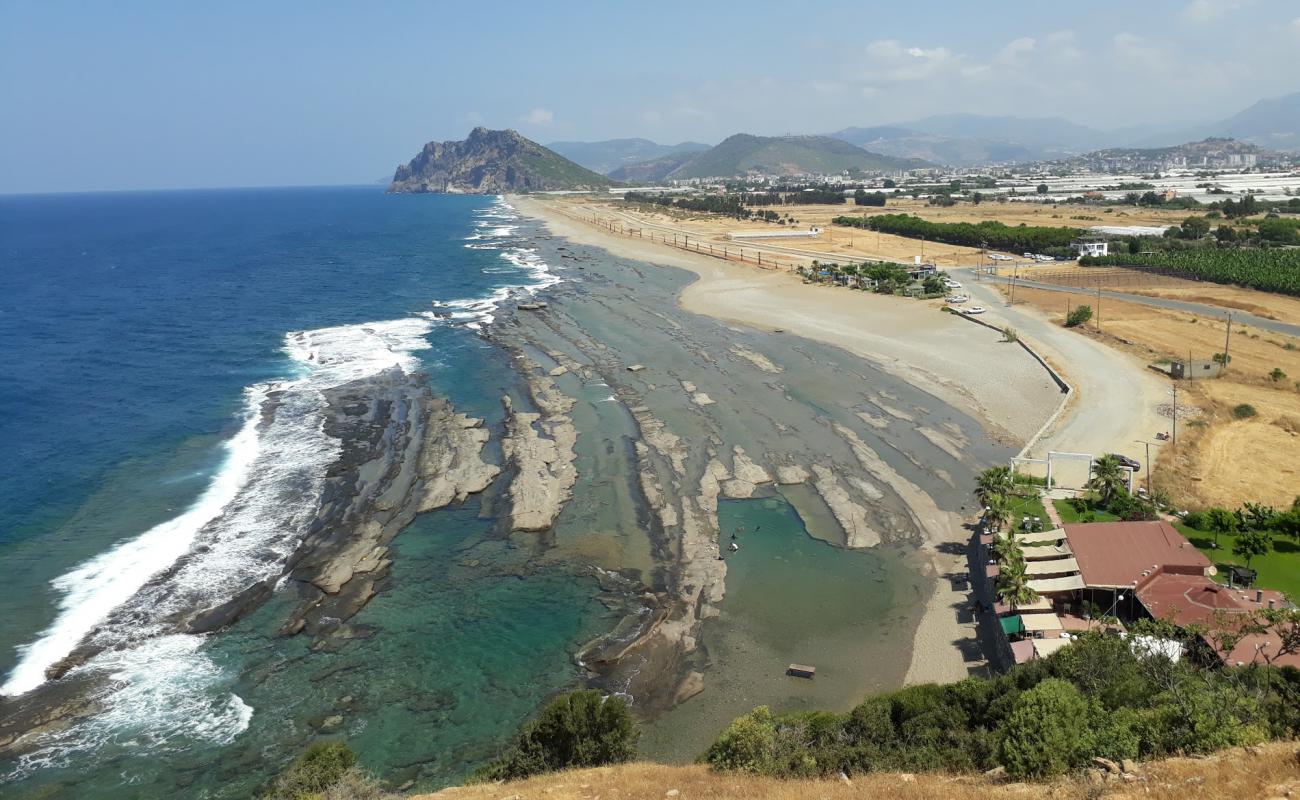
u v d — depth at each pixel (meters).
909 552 50.03
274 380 84.25
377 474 60.53
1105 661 29.92
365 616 43.56
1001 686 30.39
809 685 38.09
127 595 44.38
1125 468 55.06
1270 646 34.34
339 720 35.88
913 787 22.33
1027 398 76.50
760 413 73.81
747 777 25.48
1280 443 62.69
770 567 48.62
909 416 72.94
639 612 44.03
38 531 51.16
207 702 36.81
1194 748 21.89
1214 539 46.94
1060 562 43.66
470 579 47.16
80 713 35.84
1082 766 21.77
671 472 61.31
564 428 69.94
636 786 24.92
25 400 76.19
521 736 31.28
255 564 47.91
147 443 66.19
